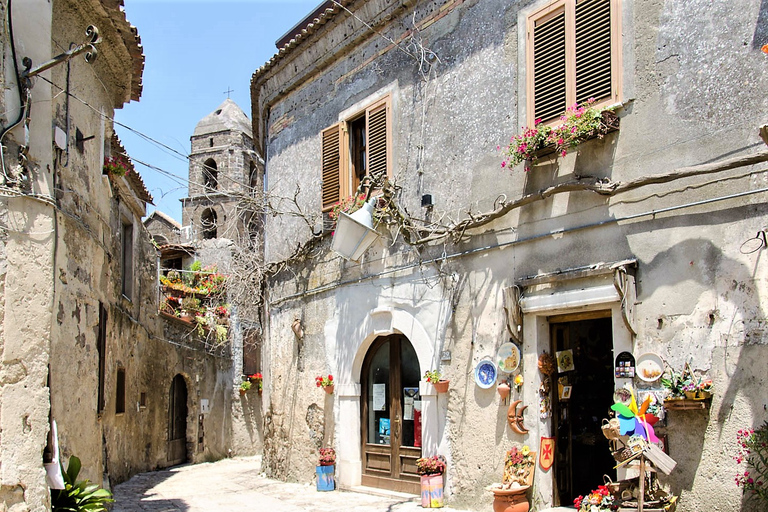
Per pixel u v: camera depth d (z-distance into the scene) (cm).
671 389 587
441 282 878
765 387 544
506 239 793
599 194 679
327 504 899
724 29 609
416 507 835
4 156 590
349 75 1095
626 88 674
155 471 1459
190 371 1759
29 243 594
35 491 568
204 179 3034
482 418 794
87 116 859
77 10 802
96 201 905
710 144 607
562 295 705
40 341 591
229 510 876
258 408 2122
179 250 2298
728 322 575
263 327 1384
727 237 586
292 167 1241
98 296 877
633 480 596
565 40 730
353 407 1030
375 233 954
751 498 539
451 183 881
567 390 760
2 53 593
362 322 1016
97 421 848
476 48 865
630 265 648
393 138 982
